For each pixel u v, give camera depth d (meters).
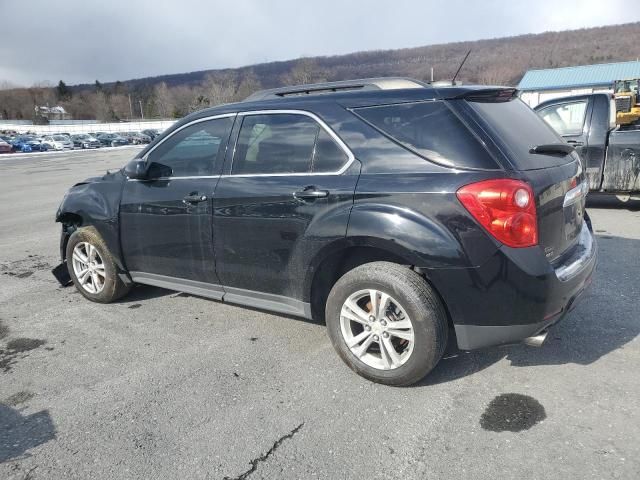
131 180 4.25
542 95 42.72
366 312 3.12
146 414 2.92
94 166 24.47
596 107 7.54
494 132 2.82
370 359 3.13
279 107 3.46
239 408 2.94
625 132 7.32
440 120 2.88
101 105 117.38
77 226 4.85
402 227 2.81
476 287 2.71
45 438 2.74
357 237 2.95
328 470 2.41
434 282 2.80
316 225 3.11
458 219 2.70
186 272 3.96
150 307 4.60
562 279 2.81
